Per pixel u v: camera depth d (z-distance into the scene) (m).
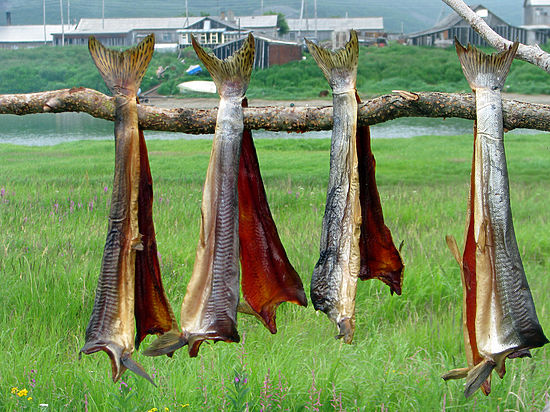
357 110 3.04
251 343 5.93
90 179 14.86
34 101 3.07
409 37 69.88
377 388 5.07
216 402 4.83
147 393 5.00
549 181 15.18
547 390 4.77
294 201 12.08
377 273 3.54
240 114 3.05
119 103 3.06
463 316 3.07
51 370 5.34
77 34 86.06
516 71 49.88
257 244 3.33
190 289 2.96
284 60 59.56
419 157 20.09
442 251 8.45
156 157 20.20
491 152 2.93
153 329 3.28
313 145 24.20
